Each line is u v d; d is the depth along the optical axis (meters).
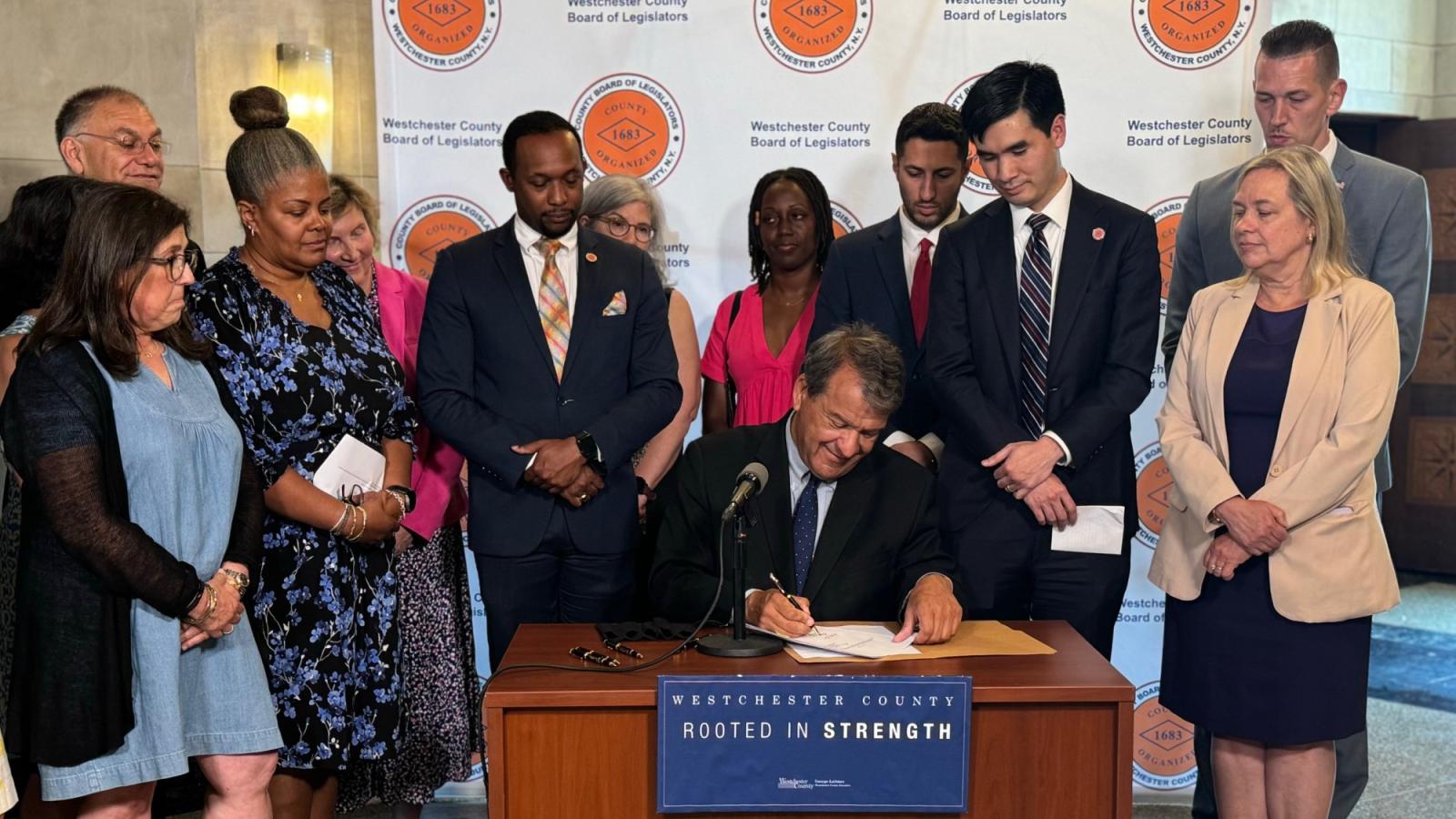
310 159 2.59
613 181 3.57
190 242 2.83
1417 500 6.79
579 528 3.00
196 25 4.12
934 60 3.71
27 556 2.12
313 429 2.59
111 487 2.12
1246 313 2.76
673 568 2.60
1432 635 5.70
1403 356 3.09
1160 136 3.66
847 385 2.42
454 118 3.71
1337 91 3.14
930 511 2.66
